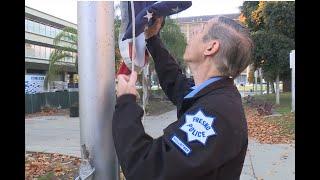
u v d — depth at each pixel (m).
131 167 1.57
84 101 1.80
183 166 1.50
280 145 11.34
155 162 1.55
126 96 1.69
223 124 1.58
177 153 1.52
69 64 32.38
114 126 1.65
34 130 16.69
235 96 1.74
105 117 1.80
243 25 1.87
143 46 1.97
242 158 1.71
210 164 1.52
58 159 9.45
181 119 1.62
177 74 2.35
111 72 1.83
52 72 30.83
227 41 1.78
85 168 1.79
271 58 28.94
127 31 1.86
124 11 1.87
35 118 24.14
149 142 1.61
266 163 8.71
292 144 11.34
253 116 20.53
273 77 31.06
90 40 1.79
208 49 1.80
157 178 1.53
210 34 1.81
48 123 20.28
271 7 28.72
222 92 1.71
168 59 2.36
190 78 2.31
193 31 1.89
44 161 9.11
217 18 1.87
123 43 1.88
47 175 7.61
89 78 1.79
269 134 13.63
